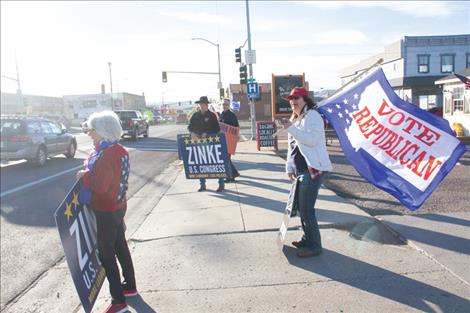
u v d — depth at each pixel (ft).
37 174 46.60
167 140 93.76
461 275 14.38
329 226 20.35
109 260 13.20
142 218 25.90
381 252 16.92
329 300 13.25
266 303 13.33
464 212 22.07
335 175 36.65
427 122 15.64
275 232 20.08
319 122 15.52
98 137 13.04
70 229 12.12
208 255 17.65
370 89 16.78
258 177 35.99
